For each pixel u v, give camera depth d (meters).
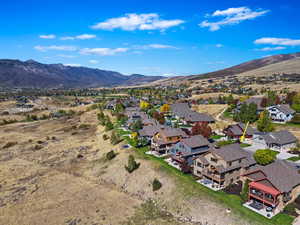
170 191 50.53
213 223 40.69
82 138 100.31
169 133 72.31
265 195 42.50
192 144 61.84
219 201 44.25
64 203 50.00
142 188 54.41
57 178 62.97
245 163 53.41
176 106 132.00
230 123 103.69
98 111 156.75
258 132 81.81
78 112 175.88
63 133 113.38
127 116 118.00
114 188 56.69
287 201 42.28
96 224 42.28
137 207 47.84
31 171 68.38
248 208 41.91
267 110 96.50
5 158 81.00
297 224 36.97
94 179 61.78
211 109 138.00
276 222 37.72
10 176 65.12
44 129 126.31
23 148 91.62
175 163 61.91
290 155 65.94
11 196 53.62
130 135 89.06
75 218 44.41
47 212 46.69
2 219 44.75
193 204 45.56
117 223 42.31
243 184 47.81
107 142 86.06
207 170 52.16
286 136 73.81
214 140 81.06
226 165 49.62
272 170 44.88
